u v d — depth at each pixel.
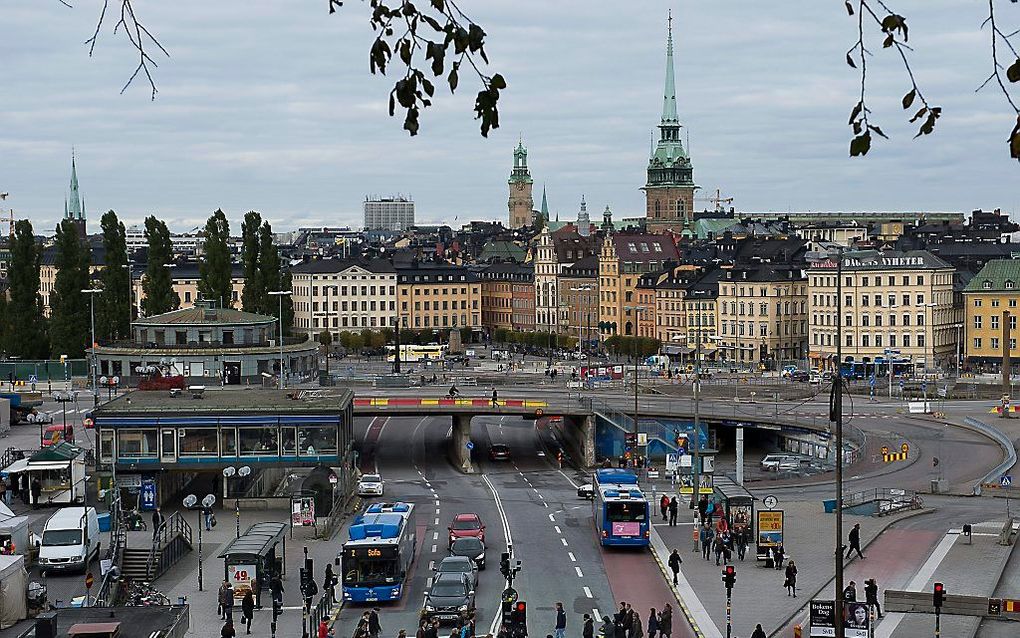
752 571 92.75
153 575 92.75
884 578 88.12
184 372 194.88
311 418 120.25
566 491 137.88
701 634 75.44
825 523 110.56
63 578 89.44
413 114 18.25
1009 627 74.38
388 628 78.50
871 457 156.12
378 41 17.64
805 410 188.62
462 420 158.75
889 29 17.06
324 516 112.94
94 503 113.69
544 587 89.94
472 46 17.56
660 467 157.00
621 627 71.00
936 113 18.03
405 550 90.69
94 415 118.94
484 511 123.88
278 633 77.62
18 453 130.38
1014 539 100.12
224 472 117.12
